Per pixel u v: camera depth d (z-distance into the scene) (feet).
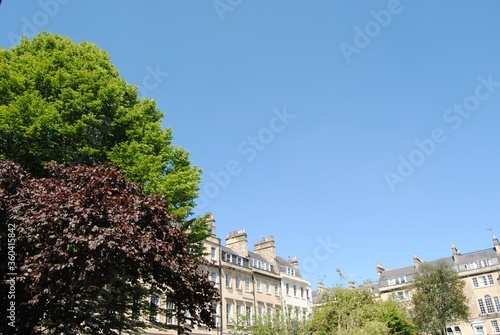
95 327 42.52
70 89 52.75
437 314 159.12
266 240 178.91
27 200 36.63
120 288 43.73
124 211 37.58
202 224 59.82
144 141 58.39
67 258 33.73
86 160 53.36
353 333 75.25
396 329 119.44
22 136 48.39
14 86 50.72
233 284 138.00
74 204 35.17
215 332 120.37
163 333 96.32
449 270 169.89
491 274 201.05
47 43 60.39
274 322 77.51
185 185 55.77
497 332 190.29
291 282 173.27
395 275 236.02
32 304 34.09
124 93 62.69
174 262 39.11
